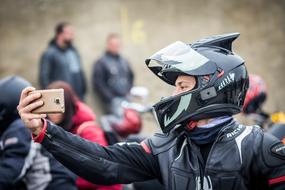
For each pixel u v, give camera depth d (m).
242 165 3.36
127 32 14.22
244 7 15.02
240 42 15.05
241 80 3.54
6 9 13.65
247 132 3.44
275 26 15.23
